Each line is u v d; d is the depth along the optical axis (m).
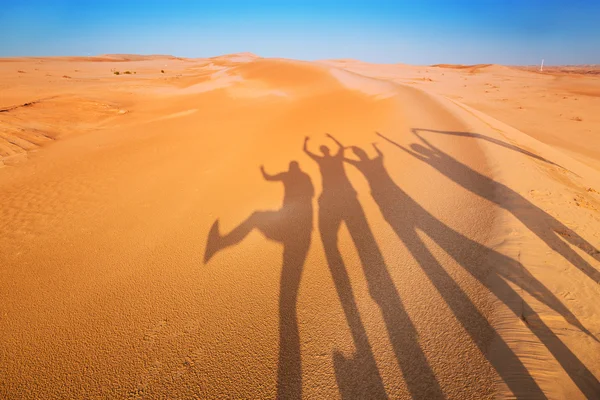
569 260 2.86
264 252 3.34
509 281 2.54
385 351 2.00
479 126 8.09
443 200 4.16
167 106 16.20
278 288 2.73
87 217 4.77
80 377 2.07
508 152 6.22
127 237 4.06
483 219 3.59
